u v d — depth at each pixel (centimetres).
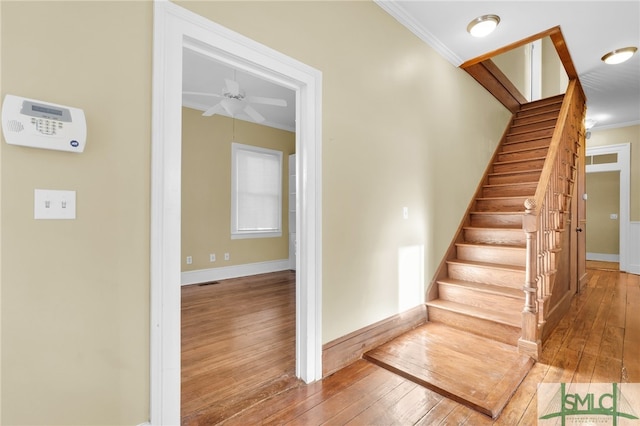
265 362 233
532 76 619
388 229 272
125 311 140
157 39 147
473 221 390
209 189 496
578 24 289
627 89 440
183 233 468
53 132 121
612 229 693
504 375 209
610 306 366
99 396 134
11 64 115
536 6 265
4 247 114
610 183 696
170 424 150
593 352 247
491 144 441
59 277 125
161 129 148
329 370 220
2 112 112
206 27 161
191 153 476
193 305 370
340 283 230
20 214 117
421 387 201
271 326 304
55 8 124
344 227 234
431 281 322
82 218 130
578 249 423
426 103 316
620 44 324
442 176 340
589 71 386
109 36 136
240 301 387
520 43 324
